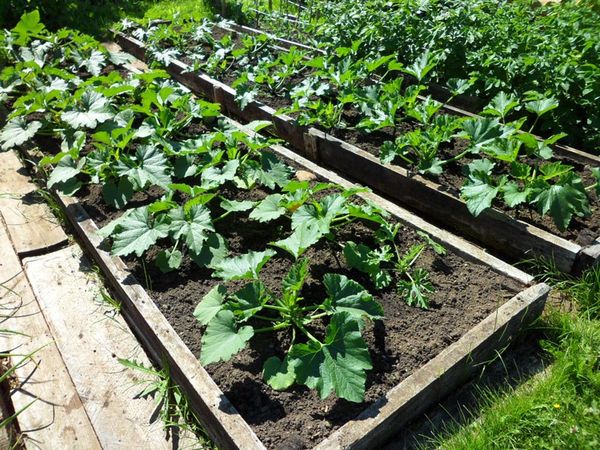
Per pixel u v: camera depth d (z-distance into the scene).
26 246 1.36
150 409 0.97
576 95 1.59
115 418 0.95
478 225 1.31
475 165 1.35
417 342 0.97
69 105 1.71
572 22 2.00
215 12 3.16
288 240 1.03
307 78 1.94
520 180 1.38
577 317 1.09
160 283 1.14
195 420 0.95
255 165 1.38
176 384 0.98
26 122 1.71
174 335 0.99
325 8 2.49
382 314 0.95
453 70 1.95
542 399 0.92
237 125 1.67
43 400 0.98
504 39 1.87
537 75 1.66
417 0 2.27
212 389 0.88
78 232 1.38
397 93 1.67
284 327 1.01
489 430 0.87
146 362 1.06
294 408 0.86
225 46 2.31
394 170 1.45
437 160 1.40
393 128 1.69
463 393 0.96
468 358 0.92
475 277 1.11
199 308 0.99
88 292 1.23
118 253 1.13
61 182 1.43
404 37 2.04
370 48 2.07
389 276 1.09
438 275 1.12
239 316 0.97
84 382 1.02
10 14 2.83
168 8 3.26
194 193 1.24
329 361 0.86
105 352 1.08
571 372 0.95
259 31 2.58
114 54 2.25
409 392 0.85
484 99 1.83
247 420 0.85
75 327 1.14
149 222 1.18
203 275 1.15
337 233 1.23
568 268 1.17
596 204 1.32
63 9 2.95
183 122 1.66
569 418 0.87
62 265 1.31
